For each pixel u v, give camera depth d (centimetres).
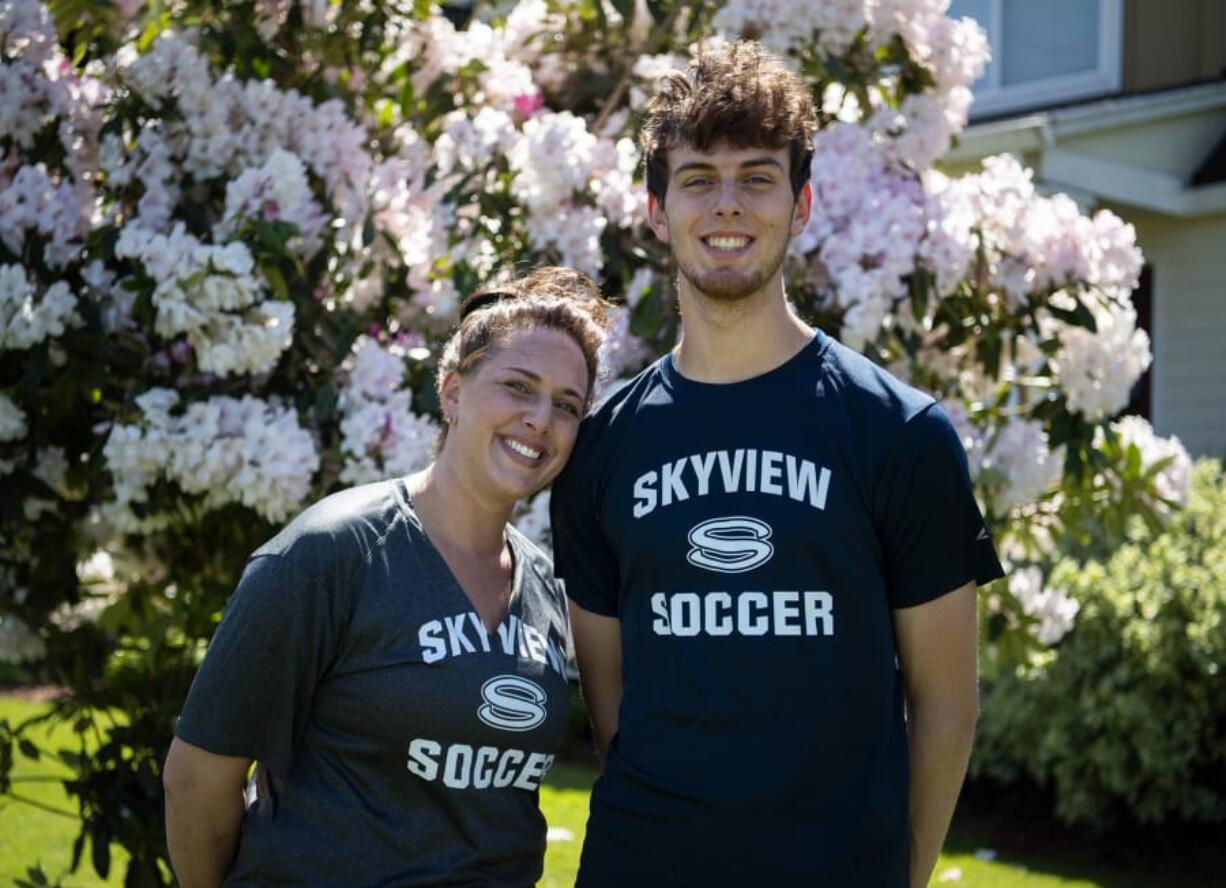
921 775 212
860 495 204
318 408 306
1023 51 877
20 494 319
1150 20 832
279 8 358
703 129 210
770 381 213
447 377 226
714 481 207
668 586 207
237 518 329
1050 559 567
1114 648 527
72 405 318
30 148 335
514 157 333
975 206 335
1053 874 515
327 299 333
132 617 363
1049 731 547
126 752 375
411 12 367
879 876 198
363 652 202
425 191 347
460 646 204
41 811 558
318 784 202
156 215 322
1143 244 816
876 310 309
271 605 199
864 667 202
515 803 210
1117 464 355
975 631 212
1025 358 351
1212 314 791
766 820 197
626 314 330
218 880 215
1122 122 768
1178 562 530
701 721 201
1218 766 531
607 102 388
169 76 328
